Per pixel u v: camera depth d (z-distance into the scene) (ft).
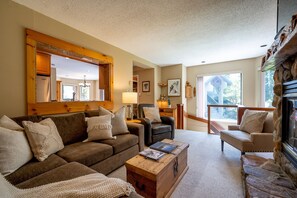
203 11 6.69
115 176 6.29
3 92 5.90
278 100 5.66
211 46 11.27
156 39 9.94
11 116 6.07
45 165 4.56
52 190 3.00
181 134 13.65
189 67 18.31
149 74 17.17
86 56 9.00
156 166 4.71
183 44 10.84
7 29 5.95
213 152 9.14
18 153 4.33
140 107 12.60
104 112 8.50
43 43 6.97
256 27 8.17
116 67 11.38
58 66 14.73
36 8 6.57
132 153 7.86
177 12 6.79
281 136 5.24
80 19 7.44
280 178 4.38
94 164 5.76
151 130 10.18
